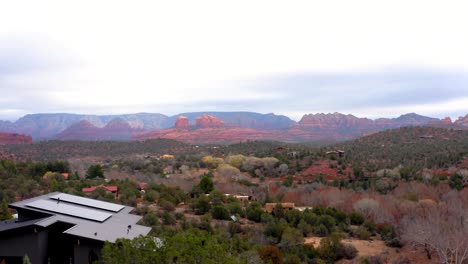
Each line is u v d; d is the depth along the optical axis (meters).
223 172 106.06
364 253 50.09
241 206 67.25
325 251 47.34
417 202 68.50
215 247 18.05
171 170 117.50
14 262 25.22
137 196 68.12
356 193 77.69
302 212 63.53
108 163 131.00
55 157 150.62
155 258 17.02
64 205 30.83
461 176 83.94
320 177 94.56
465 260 47.59
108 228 26.95
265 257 38.62
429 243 47.06
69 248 26.42
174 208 61.34
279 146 164.38
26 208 28.50
